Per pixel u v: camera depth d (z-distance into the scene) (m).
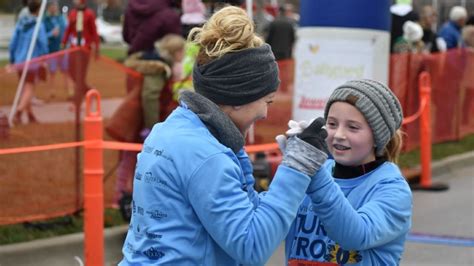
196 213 2.28
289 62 8.74
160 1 7.12
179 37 7.00
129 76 6.83
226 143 2.34
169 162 2.30
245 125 2.43
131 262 2.38
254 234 2.24
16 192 6.27
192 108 2.38
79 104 6.61
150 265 2.32
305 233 2.85
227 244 2.24
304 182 2.34
